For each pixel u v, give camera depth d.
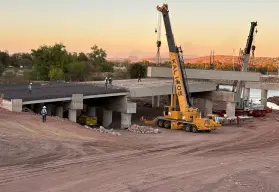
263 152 37.06
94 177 25.19
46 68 110.25
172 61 49.66
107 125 54.53
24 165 26.55
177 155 33.88
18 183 23.12
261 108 70.19
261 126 56.09
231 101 66.12
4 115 39.59
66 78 113.25
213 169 28.94
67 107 47.66
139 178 25.53
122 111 52.91
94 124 50.75
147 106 77.50
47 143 32.44
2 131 33.38
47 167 26.59
